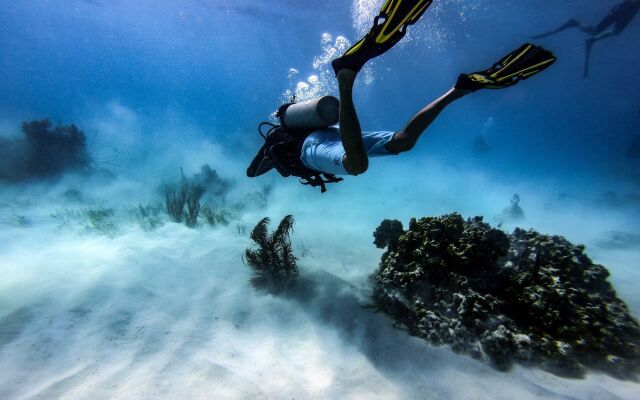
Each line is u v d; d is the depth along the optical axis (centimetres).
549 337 327
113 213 820
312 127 270
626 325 346
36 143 1155
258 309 402
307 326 372
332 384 288
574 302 358
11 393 258
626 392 286
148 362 300
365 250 674
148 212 859
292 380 291
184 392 265
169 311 386
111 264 491
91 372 284
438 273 396
